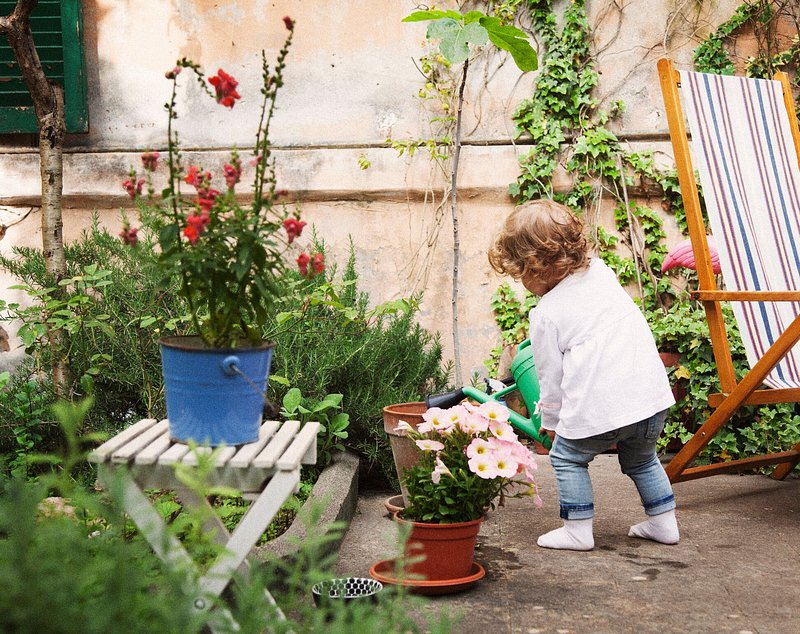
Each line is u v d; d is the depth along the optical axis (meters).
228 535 1.85
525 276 2.80
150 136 4.89
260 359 1.80
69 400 3.52
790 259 3.43
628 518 3.16
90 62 4.88
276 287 1.84
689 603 2.23
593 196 4.88
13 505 1.04
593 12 4.87
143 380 3.62
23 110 4.76
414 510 2.36
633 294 4.84
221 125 4.90
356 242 4.89
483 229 4.88
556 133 4.81
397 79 4.87
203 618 1.10
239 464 1.65
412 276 4.88
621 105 4.85
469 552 2.35
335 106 4.88
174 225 1.81
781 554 2.68
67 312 3.41
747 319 3.34
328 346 3.69
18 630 0.89
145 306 3.63
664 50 4.85
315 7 4.88
